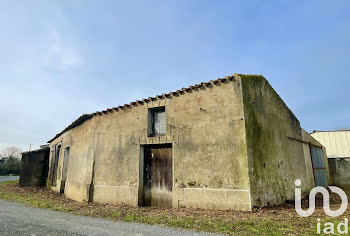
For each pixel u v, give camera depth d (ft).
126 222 15.57
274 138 24.00
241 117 19.88
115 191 25.21
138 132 25.36
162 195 23.03
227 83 21.27
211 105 21.57
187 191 20.93
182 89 23.34
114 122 27.71
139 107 26.12
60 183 37.22
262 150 20.93
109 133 27.71
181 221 15.31
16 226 14.52
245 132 19.40
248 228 13.35
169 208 21.07
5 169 102.32
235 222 14.47
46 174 49.55
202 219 15.67
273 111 25.26
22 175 46.65
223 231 12.94
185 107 22.98
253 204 18.17
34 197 30.35
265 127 22.49
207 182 20.16
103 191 26.04
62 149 40.42
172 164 22.71
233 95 20.74
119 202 24.63
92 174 27.37
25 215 18.13
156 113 25.67
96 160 27.73
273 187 21.34
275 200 21.04
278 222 14.48
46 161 50.26
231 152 19.66
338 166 49.60
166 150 23.79
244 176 18.65
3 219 16.58
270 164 21.83
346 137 51.57
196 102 22.48
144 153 25.17
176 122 23.09
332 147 52.26
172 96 24.07
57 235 12.50
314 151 38.47
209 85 22.11
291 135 29.84
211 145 20.70
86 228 13.97
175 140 22.71
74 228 13.98
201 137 21.36
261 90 23.24
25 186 46.21
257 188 18.94
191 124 22.18
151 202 23.54
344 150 51.06
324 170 42.19
